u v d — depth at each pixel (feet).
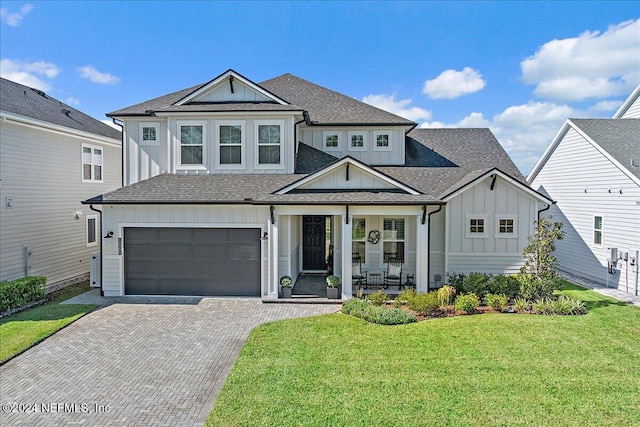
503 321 33.86
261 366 25.57
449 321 34.30
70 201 56.39
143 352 28.94
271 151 50.29
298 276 54.60
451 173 53.01
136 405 21.57
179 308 40.42
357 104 60.95
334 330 32.55
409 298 38.42
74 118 62.69
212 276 45.24
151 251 45.29
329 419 19.38
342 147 56.44
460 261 45.98
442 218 47.32
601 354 27.02
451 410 20.13
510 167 54.75
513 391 22.07
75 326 34.91
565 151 60.13
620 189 47.96
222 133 50.37
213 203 43.42
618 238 48.39
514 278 41.01
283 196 43.45
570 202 58.75
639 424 18.95
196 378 24.77
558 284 38.65
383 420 19.29
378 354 27.32
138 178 52.16
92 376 25.14
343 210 43.06
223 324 35.17
